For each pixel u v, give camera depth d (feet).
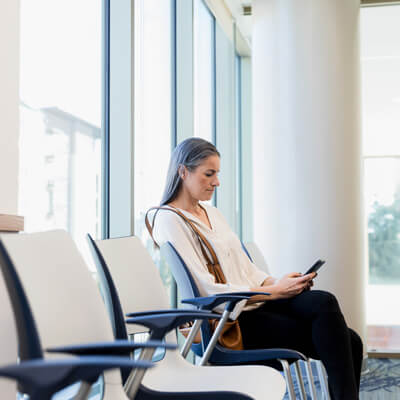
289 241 12.23
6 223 4.47
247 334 6.44
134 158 8.98
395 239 15.21
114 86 8.62
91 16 8.22
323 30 12.34
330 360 5.98
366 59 15.80
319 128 12.26
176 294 11.48
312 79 12.32
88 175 8.11
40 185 6.98
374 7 14.75
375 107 15.74
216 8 14.88
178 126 11.69
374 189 15.49
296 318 6.48
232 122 16.28
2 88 4.93
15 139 5.13
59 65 7.37
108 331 3.88
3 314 4.19
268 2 12.82
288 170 12.35
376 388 11.16
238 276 7.16
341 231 12.14
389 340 14.92
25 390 2.37
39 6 6.94
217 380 4.94
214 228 7.20
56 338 3.42
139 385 4.28
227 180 15.93
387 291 15.17
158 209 6.75
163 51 11.20
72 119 7.68
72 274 3.74
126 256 5.46
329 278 12.05
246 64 18.25
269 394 4.51
